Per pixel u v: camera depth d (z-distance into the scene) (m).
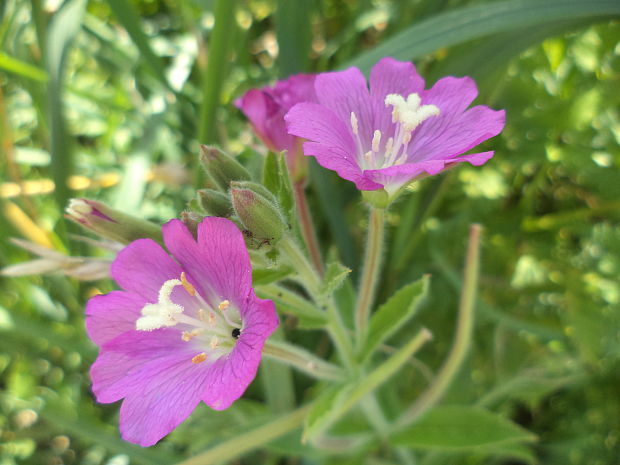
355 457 0.07
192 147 0.09
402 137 0.05
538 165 0.09
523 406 0.09
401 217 0.09
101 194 0.09
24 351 0.09
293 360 0.06
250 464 0.09
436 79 0.08
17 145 0.10
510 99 0.09
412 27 0.07
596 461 0.08
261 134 0.06
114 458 0.09
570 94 0.09
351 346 0.06
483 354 0.09
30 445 0.09
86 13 0.10
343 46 0.10
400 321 0.06
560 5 0.07
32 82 0.08
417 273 0.09
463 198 0.09
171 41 0.10
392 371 0.06
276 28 0.08
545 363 0.08
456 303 0.09
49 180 0.09
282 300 0.06
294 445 0.07
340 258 0.09
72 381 0.09
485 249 0.09
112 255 0.08
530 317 0.09
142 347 0.05
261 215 0.05
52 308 0.09
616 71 0.09
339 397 0.06
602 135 0.08
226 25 0.07
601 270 0.08
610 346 0.08
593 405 0.08
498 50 0.07
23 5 0.08
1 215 0.08
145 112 0.09
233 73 0.10
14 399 0.09
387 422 0.07
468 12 0.07
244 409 0.08
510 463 0.09
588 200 0.09
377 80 0.05
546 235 0.09
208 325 0.05
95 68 0.10
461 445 0.07
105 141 0.10
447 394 0.08
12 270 0.06
